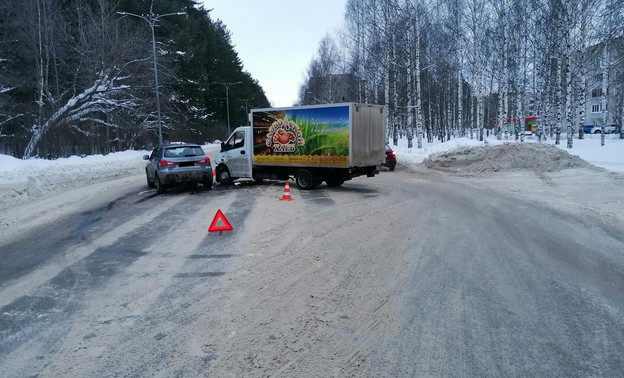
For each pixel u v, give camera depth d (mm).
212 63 72500
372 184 17188
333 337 4355
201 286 5852
